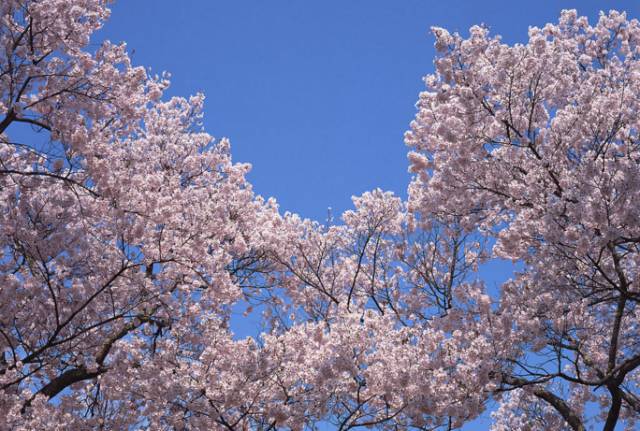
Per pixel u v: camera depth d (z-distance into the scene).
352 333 7.41
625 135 8.41
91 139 8.47
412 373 7.25
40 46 8.13
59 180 8.52
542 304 8.02
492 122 8.60
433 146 9.97
